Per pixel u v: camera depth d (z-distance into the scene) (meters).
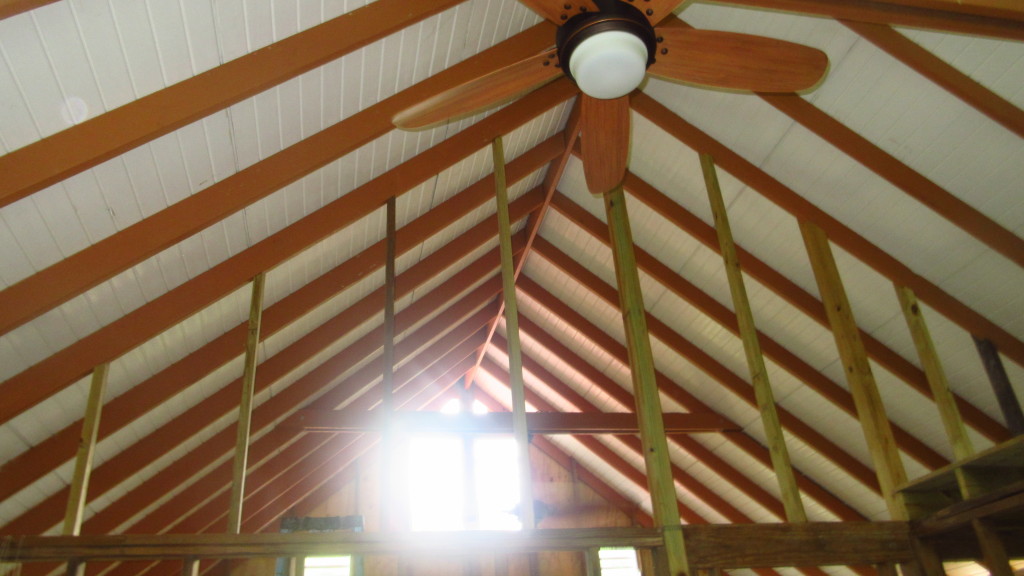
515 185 5.67
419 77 3.73
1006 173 3.69
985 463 3.16
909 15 3.12
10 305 2.91
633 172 5.37
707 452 7.53
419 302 6.27
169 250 3.47
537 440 9.59
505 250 3.92
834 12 3.26
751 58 2.39
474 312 7.66
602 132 2.71
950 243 4.16
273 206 3.78
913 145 3.82
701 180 5.00
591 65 2.29
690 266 5.68
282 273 4.39
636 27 2.27
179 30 2.60
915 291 4.39
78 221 2.96
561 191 6.06
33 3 2.04
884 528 3.46
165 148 2.97
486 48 3.92
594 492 9.45
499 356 8.81
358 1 2.98
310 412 6.31
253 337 3.78
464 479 9.15
